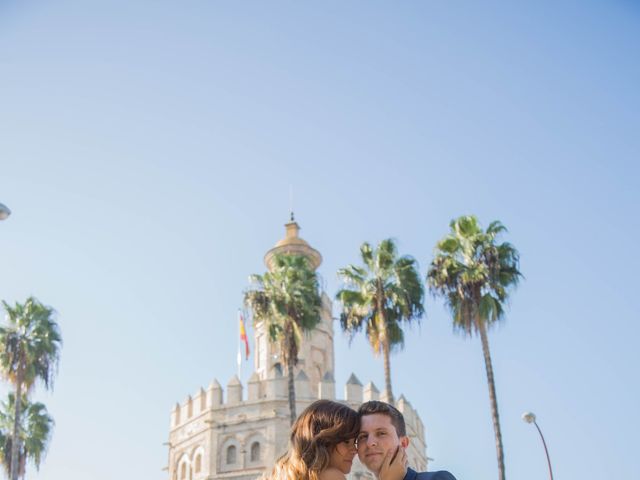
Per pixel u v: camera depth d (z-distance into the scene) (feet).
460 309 116.37
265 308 143.02
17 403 148.77
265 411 186.60
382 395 194.80
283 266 149.69
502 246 121.90
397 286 132.98
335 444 16.07
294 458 15.92
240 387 193.98
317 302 146.82
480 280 115.44
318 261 228.22
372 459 15.93
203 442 191.42
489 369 114.11
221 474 183.42
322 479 15.69
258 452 183.62
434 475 15.44
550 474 117.08
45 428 172.76
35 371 150.71
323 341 213.46
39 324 153.58
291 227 234.17
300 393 188.65
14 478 143.95
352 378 193.88
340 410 16.37
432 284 120.57
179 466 197.98
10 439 168.35
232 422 188.55
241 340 197.36
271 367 200.03
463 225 123.54
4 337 150.41
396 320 133.18
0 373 148.87
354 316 134.21
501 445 109.91
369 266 136.98
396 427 16.38
